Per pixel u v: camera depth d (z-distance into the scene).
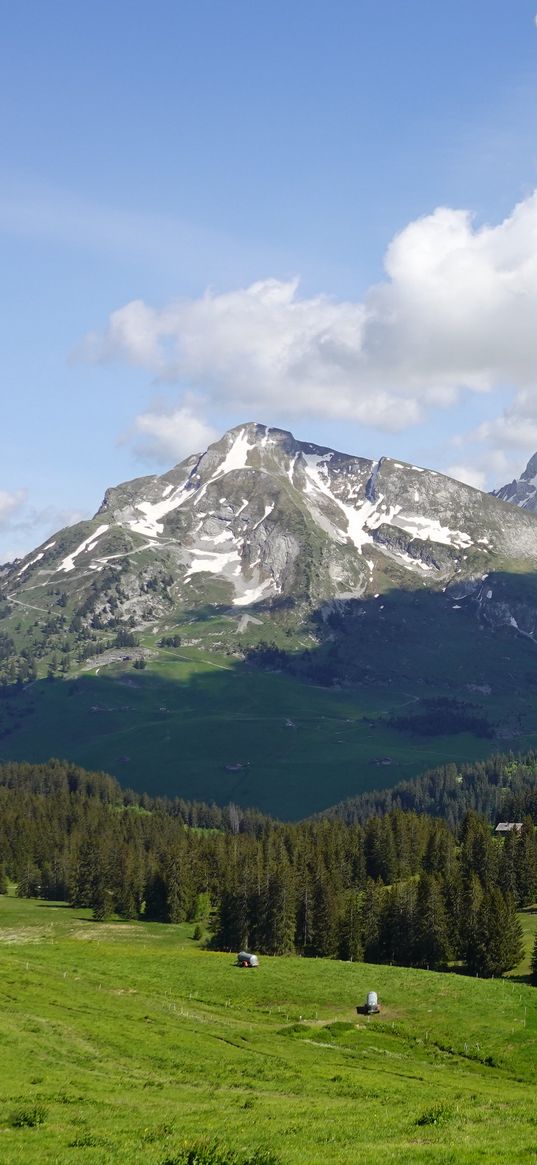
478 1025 91.31
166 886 198.25
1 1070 55.66
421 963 143.25
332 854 197.12
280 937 156.88
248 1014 93.06
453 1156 34.16
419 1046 85.19
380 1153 35.72
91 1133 41.00
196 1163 35.03
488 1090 68.81
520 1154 34.25
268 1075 64.69
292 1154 36.19
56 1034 68.62
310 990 104.69
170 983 103.75
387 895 156.88
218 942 161.00
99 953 121.50
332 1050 80.12
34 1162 35.53
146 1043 70.75
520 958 134.88
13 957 107.38
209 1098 55.22
